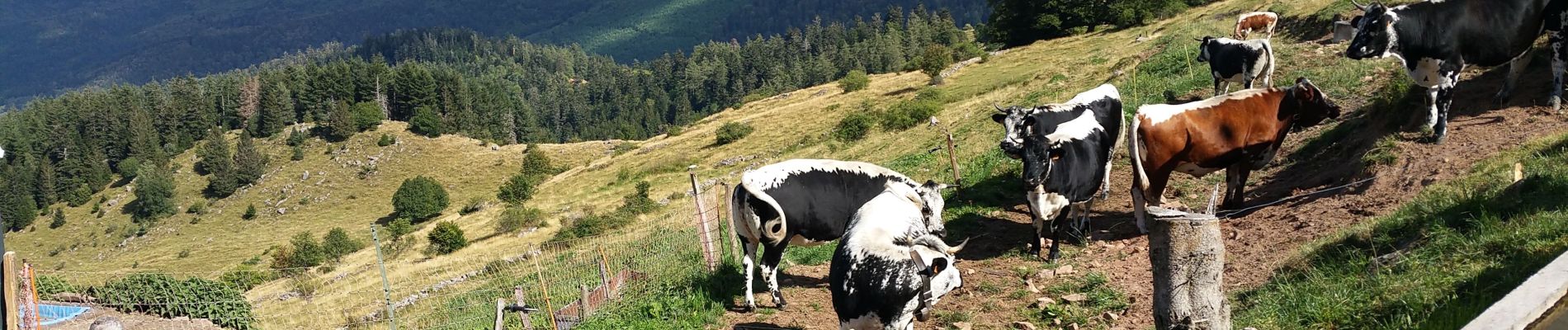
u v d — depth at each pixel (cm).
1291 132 1673
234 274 4784
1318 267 955
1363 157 1331
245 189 17388
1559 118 1231
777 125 7925
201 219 16588
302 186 17000
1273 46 2664
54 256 16325
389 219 14725
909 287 777
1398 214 1027
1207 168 1327
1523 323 519
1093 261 1191
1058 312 1002
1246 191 1473
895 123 5100
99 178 19188
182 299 2069
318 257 8925
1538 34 1309
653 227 2077
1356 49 1343
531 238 5366
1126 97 2641
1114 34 6912
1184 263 611
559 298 1573
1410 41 1301
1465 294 752
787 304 1144
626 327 1145
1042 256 1252
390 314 1244
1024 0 8150
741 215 1097
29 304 1300
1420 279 815
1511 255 797
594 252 1844
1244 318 870
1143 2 6975
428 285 2945
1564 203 877
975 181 1877
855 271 806
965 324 997
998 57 7650
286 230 15288
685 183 6125
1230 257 1127
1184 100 2327
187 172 18850
